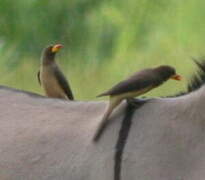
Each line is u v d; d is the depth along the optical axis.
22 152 12.78
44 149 12.67
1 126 13.10
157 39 22.42
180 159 11.97
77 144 12.51
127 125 12.31
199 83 12.45
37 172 12.60
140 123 12.27
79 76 22.48
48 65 14.46
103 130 12.39
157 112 12.30
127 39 23.62
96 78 22.08
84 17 25.20
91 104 12.98
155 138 12.12
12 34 24.95
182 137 12.05
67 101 13.21
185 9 22.55
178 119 12.17
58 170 12.48
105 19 24.67
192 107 12.14
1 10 25.03
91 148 12.38
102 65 23.44
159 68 12.43
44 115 13.05
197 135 12.03
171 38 22.28
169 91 17.42
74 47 24.69
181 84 17.33
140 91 12.29
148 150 12.09
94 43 24.44
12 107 13.32
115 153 12.20
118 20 24.38
